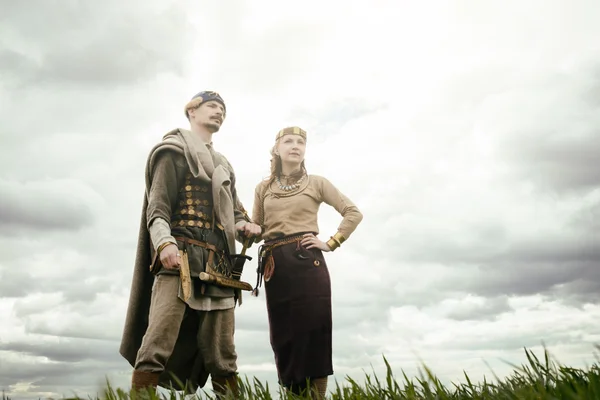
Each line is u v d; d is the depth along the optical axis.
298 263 4.33
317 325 4.24
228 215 3.60
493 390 2.22
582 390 1.85
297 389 4.19
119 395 2.57
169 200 3.50
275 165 4.65
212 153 3.78
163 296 3.31
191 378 3.65
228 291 3.54
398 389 2.39
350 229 4.52
